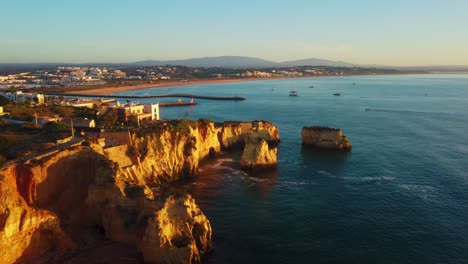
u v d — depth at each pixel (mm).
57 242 49844
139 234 50938
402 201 71750
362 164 97875
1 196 44469
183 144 91750
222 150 115125
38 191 52344
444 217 64625
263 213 67000
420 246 55188
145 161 81562
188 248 48688
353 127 153875
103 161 57781
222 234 59031
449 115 186625
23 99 180500
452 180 83125
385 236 58188
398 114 192750
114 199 54062
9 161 55781
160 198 52688
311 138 121250
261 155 94688
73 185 56938
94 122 107000
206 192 77750
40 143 70250
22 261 45938
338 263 51094
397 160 100500
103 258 49156
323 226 61750
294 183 83375
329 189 79125
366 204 70625
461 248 54562
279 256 52812
